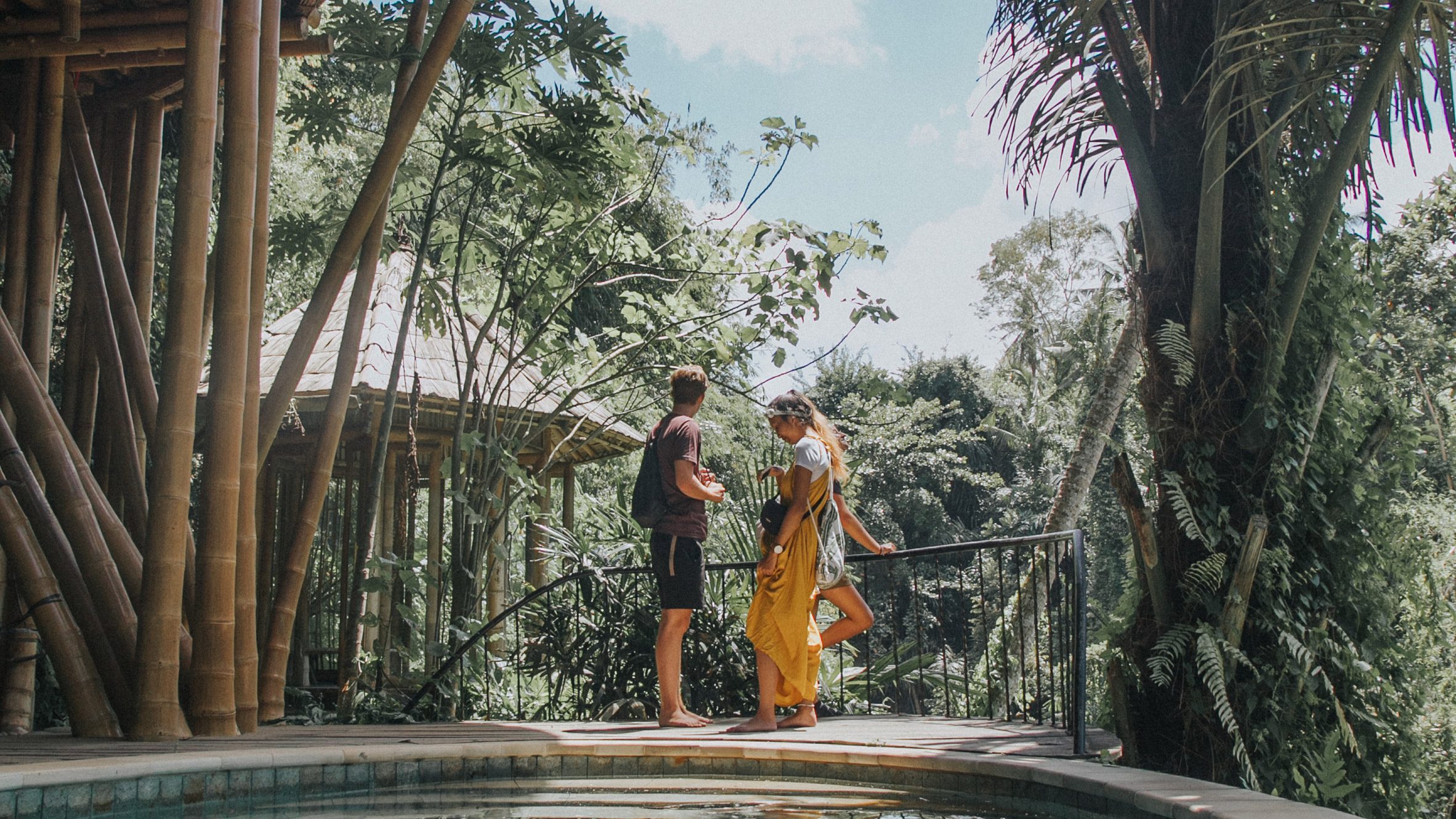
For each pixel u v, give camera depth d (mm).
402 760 4176
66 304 8883
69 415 6348
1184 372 5496
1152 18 5621
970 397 36469
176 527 4754
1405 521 6191
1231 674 5293
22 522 4910
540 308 8234
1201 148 5738
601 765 4516
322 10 7066
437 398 8414
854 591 5488
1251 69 5406
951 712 9000
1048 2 6148
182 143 4836
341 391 6051
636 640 6727
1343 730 5473
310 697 6781
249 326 5402
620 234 8367
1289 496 5441
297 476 10445
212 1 4922
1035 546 5504
